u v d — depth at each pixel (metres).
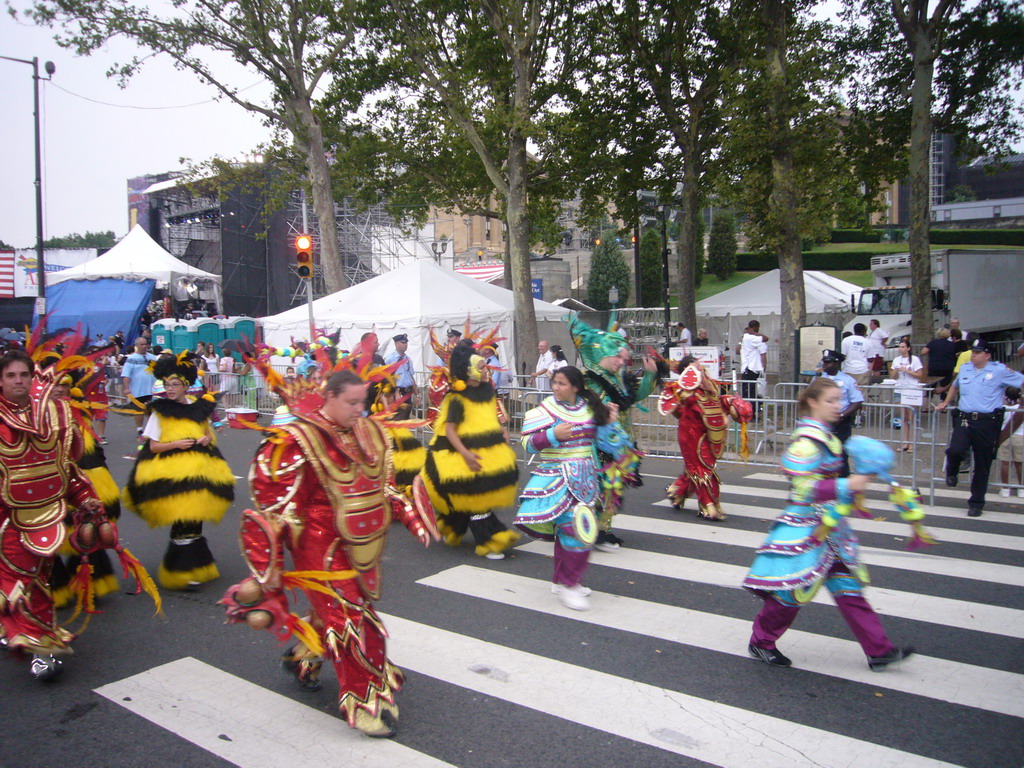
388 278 21.48
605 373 7.43
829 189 17.92
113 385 21.19
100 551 6.20
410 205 26.06
